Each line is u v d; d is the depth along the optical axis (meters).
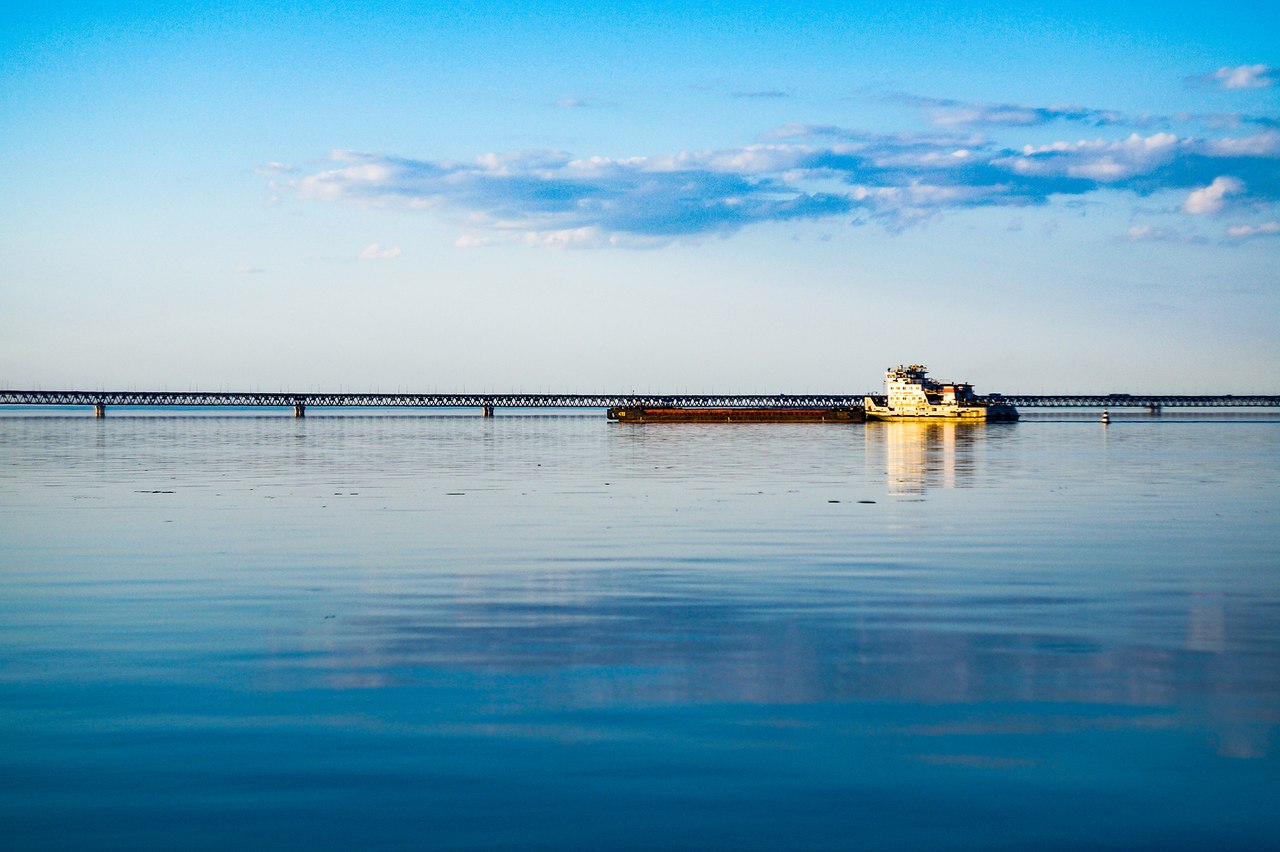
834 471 95.62
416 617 32.31
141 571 40.56
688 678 25.59
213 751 20.77
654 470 97.75
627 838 17.39
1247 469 97.31
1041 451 131.88
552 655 27.72
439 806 18.45
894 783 19.38
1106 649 28.19
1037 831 17.64
